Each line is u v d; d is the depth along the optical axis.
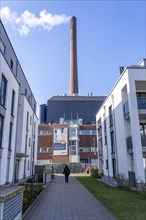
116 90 20.44
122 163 18.56
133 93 16.48
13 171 17.64
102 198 11.41
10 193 4.77
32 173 29.56
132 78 16.78
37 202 10.28
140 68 16.98
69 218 7.38
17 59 21.58
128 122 18.19
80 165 43.31
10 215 4.88
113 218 7.34
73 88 58.41
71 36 59.06
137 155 15.30
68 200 11.02
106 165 25.62
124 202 10.21
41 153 46.69
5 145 15.36
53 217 7.49
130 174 16.41
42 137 47.62
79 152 48.03
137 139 15.59
